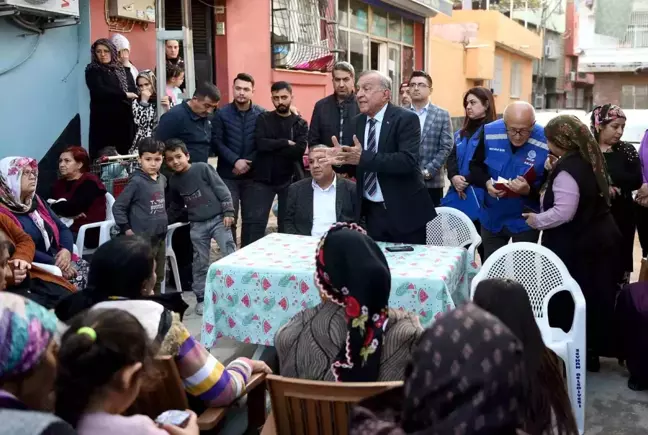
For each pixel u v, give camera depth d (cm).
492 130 485
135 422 183
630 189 513
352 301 231
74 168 532
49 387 183
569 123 398
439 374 134
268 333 393
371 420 169
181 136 584
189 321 527
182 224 569
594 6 1733
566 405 215
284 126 619
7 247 303
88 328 180
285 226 496
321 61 1145
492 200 484
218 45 955
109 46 668
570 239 405
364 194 454
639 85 1761
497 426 130
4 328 173
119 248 265
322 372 238
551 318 409
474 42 1956
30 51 615
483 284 234
